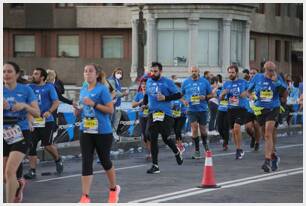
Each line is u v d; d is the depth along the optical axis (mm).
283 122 30781
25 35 52344
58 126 20344
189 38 43094
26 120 11758
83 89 12281
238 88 20484
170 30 43375
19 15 51969
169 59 43438
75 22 51188
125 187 14484
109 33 51188
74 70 51531
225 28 43875
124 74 50562
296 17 58188
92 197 13195
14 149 11531
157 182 15234
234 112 20391
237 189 14141
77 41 51625
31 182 15336
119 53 51125
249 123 22656
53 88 16078
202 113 20422
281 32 55688
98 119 12023
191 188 14305
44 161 19656
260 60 53406
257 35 53094
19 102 11703
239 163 19031
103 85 12180
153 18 43219
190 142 25484
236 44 45688
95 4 50750
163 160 19906
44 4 51531
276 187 14422
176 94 16969
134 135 23172
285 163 18844
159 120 16938
